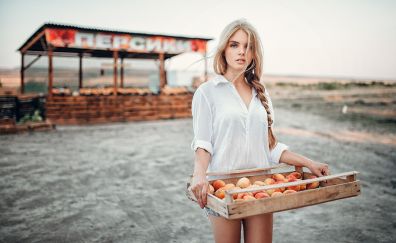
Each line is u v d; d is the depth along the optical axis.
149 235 3.41
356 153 8.19
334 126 13.08
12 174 5.87
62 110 14.10
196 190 1.53
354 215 4.07
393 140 10.20
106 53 19.38
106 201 4.47
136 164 6.80
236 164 1.72
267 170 1.84
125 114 15.30
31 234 3.38
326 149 8.66
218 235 1.63
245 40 1.70
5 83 21.84
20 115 14.24
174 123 14.75
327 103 18.92
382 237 3.41
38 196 4.64
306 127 12.88
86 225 3.64
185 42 17.06
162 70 16.88
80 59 19.72
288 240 3.34
